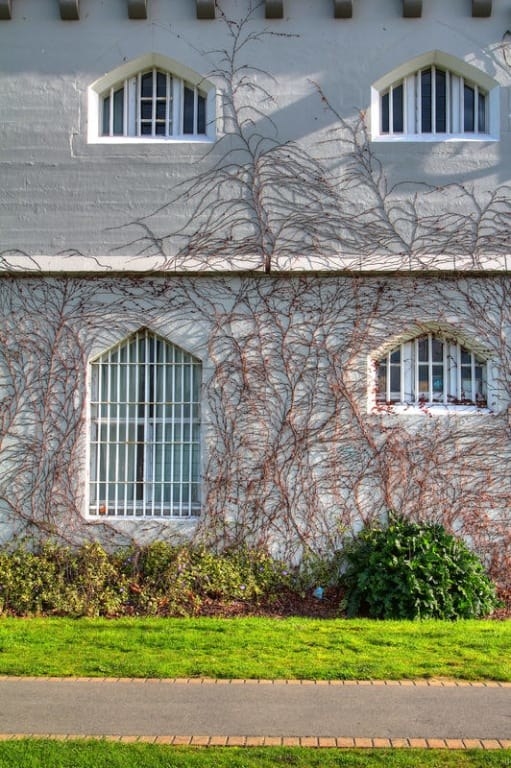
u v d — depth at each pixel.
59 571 11.20
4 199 12.17
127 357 12.14
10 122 12.28
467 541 11.66
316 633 9.41
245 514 11.70
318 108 12.16
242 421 11.82
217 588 11.15
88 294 12.04
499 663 8.25
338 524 11.66
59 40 12.36
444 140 12.12
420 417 11.83
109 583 11.08
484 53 12.19
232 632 9.48
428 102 12.43
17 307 12.04
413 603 10.33
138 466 12.06
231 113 12.16
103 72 12.32
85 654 8.59
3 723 6.72
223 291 11.98
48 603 10.81
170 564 11.19
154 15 12.34
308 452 11.75
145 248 12.03
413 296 11.91
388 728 6.64
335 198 12.01
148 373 12.12
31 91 12.30
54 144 12.22
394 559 10.55
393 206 11.98
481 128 12.38
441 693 7.45
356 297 11.91
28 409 11.92
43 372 11.95
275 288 11.95
